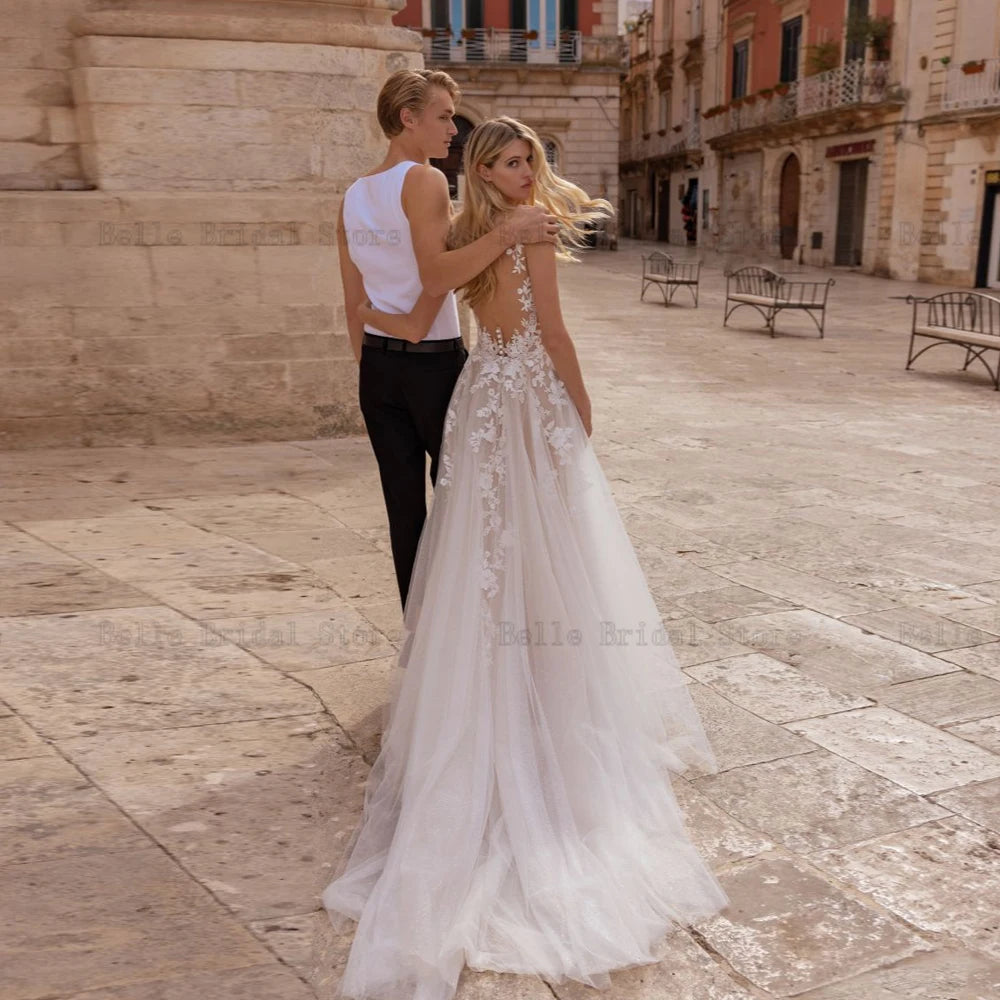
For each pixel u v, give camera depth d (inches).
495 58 1326.3
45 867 91.1
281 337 262.5
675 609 161.8
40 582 159.5
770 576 177.8
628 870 91.5
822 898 91.7
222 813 101.5
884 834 101.9
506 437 100.5
